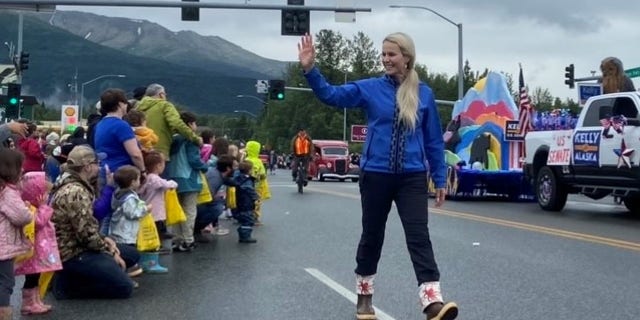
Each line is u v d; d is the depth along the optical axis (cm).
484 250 987
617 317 614
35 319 614
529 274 807
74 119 4181
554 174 1588
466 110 2203
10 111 3291
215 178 1088
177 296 702
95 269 680
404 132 544
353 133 6925
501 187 1991
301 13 2458
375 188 552
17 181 577
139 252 787
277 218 1425
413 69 555
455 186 1988
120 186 769
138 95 1142
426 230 544
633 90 1470
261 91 4834
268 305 661
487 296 694
